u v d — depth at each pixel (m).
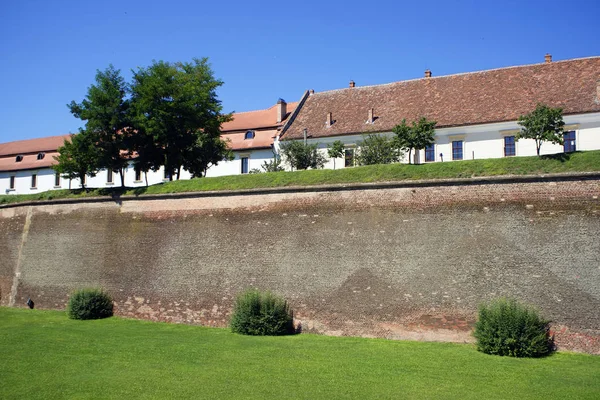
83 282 35.31
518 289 24.06
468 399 17.61
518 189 25.20
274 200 30.61
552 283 23.50
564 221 23.92
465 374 20.00
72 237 36.53
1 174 62.88
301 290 28.47
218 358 22.72
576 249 23.41
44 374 20.81
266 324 27.31
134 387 19.12
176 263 32.41
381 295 26.64
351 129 41.91
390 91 44.16
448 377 19.72
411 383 19.16
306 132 42.78
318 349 24.00
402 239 26.94
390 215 27.59
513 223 24.88
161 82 37.78
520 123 31.03
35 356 23.42
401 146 33.75
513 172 25.53
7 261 39.31
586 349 22.39
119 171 39.38
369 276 27.14
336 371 20.64
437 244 26.14
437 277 25.70
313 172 30.91
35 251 37.88
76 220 36.69
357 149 38.69
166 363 22.08
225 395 18.22
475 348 23.59
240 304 28.28
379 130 40.38
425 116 39.94
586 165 24.31
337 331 27.14
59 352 24.08
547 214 24.33
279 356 22.88
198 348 24.48
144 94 37.41
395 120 40.88
